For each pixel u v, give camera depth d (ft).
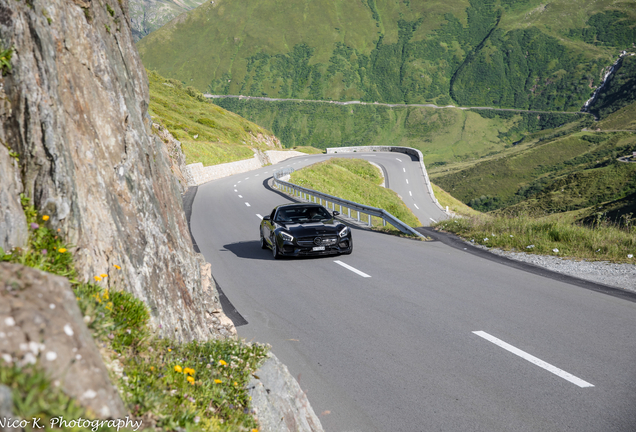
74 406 5.79
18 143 10.47
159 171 19.33
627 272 30.22
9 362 5.46
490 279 29.66
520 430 12.16
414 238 48.96
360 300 25.77
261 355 13.65
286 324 22.18
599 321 20.92
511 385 14.82
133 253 13.48
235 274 33.94
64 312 6.77
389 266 34.47
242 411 10.57
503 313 22.45
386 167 214.28
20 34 11.08
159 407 8.46
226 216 73.97
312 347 19.06
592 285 27.63
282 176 147.84
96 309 9.56
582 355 17.02
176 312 14.88
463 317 22.02
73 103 13.28
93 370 6.49
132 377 8.86
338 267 34.73
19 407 5.10
